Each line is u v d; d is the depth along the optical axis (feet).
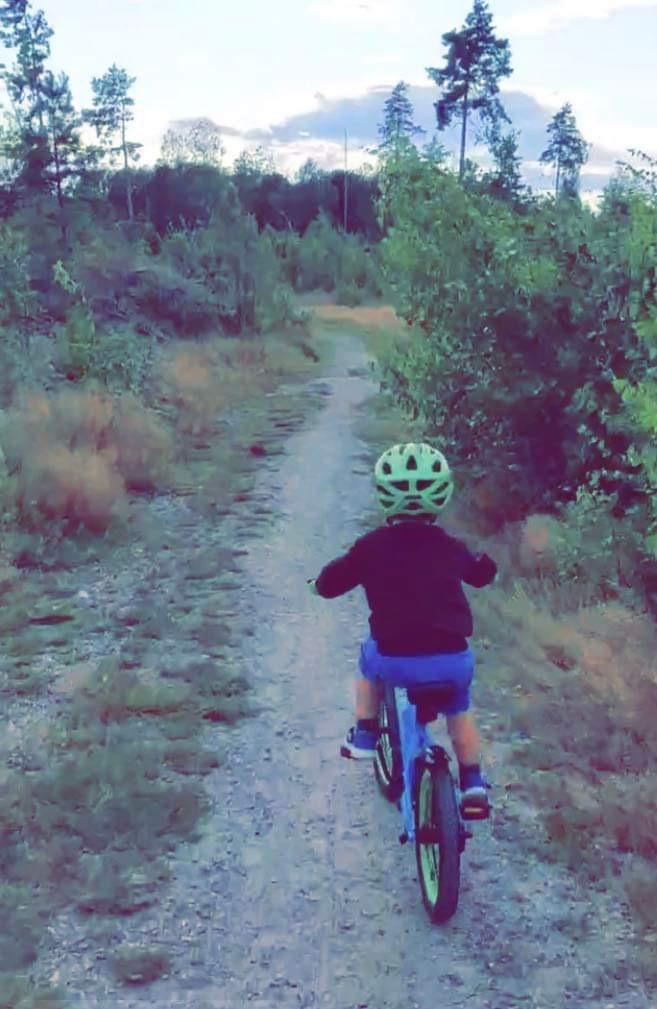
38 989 13.74
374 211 45.01
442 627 14.65
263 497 44.93
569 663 25.14
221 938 15.07
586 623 26.63
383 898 16.07
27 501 36.86
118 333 89.61
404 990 13.92
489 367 39.11
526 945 14.78
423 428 45.60
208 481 47.06
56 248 125.08
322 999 13.78
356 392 86.63
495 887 16.20
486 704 23.13
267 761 20.75
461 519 39.73
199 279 121.19
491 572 15.67
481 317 38.37
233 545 37.17
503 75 213.87
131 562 34.76
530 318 37.37
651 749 20.17
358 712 16.19
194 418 63.21
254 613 29.99
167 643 27.32
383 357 45.42
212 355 96.99
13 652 26.37
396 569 14.88
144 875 16.57
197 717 22.61
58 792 18.79
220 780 19.89
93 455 42.91
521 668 24.58
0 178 177.78
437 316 41.63
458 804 15.64
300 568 34.65
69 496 37.50
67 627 28.40
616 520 30.81
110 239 119.65
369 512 42.52
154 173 343.67
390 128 43.70
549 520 34.32
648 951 14.39
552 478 38.09
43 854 16.85
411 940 14.99
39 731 21.74
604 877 16.28
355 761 20.72
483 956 14.58
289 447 57.67
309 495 45.55
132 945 14.84
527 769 19.97
